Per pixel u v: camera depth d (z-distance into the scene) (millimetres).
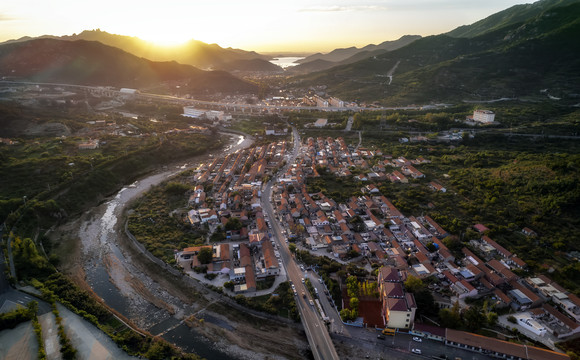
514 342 115812
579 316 124562
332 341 117188
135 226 191375
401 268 153250
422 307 126750
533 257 157500
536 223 181750
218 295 140375
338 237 176875
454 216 196625
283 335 122312
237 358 113188
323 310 131125
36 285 138750
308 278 148750
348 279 140125
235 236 180375
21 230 178000
